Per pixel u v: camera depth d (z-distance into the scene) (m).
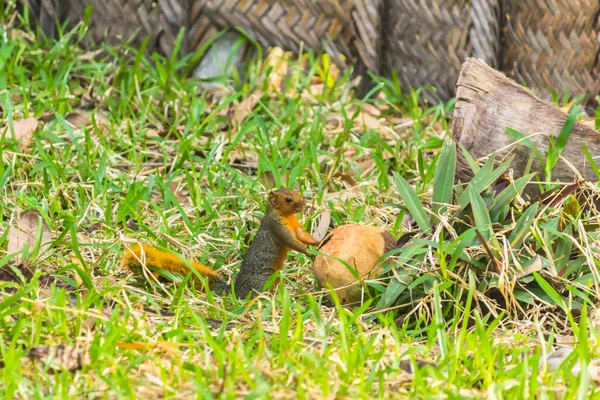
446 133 11.89
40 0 13.29
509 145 7.98
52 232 8.59
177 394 5.43
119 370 5.52
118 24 13.09
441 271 7.23
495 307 7.24
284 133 11.59
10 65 12.04
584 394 5.38
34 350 5.83
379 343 6.50
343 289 7.45
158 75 12.59
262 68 13.27
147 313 6.92
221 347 6.00
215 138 11.56
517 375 5.82
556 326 7.27
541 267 7.18
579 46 13.08
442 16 13.11
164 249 7.75
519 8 13.23
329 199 9.98
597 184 8.20
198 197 9.61
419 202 7.69
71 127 11.19
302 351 5.79
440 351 6.33
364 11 13.12
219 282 7.81
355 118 12.37
